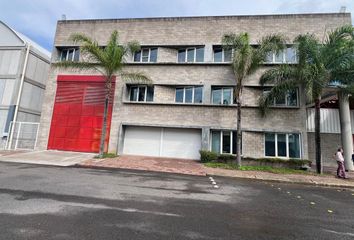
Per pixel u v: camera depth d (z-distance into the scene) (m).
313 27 17.38
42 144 18.72
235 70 14.36
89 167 12.51
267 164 15.48
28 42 21.23
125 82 18.53
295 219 5.65
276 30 17.80
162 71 18.52
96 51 15.05
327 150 17.16
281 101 16.84
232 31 18.31
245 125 16.67
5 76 19.80
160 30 19.34
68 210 5.31
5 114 19.17
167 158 17.23
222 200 7.05
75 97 19.14
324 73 12.83
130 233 4.25
